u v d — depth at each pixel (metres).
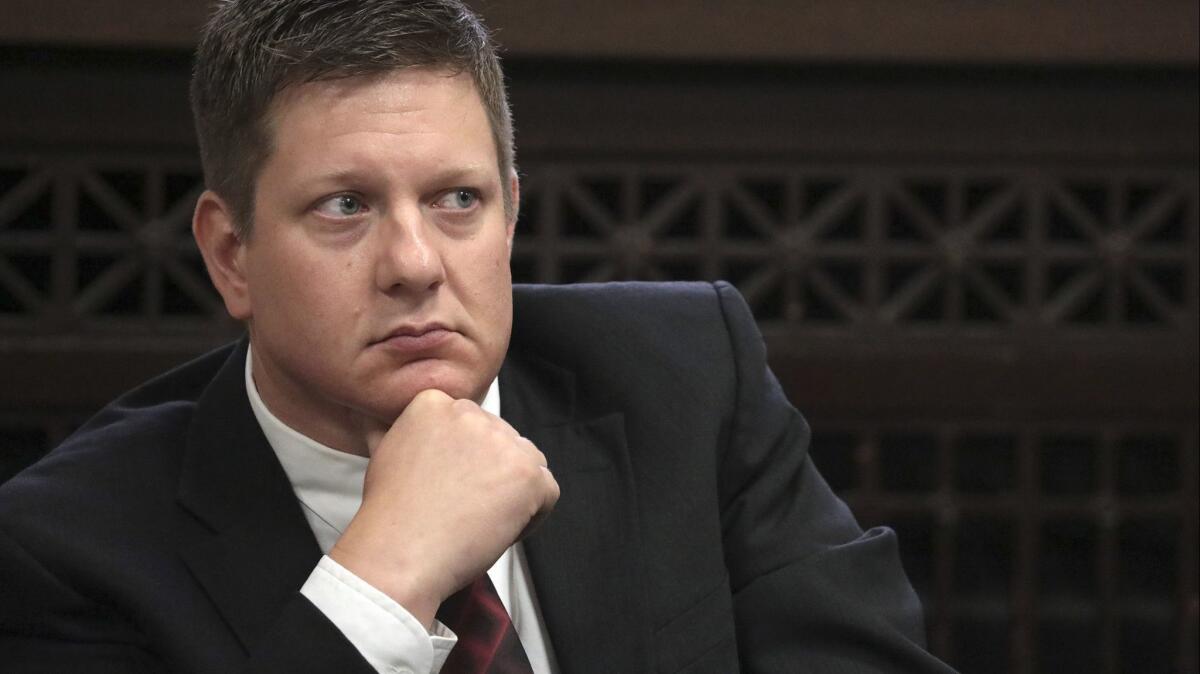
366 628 3.91
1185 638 8.81
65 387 8.48
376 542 4.00
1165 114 8.69
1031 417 8.80
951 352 8.72
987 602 9.70
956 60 8.33
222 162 4.27
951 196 8.70
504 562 4.57
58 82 8.36
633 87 8.62
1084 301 8.80
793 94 8.64
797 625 4.60
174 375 5.24
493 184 4.18
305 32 4.04
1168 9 8.30
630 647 4.43
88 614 4.27
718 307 5.21
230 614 4.23
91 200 9.30
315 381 4.17
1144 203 9.44
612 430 4.78
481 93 4.18
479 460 4.12
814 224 8.70
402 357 4.10
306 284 4.07
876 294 8.72
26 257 9.52
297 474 4.50
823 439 9.80
